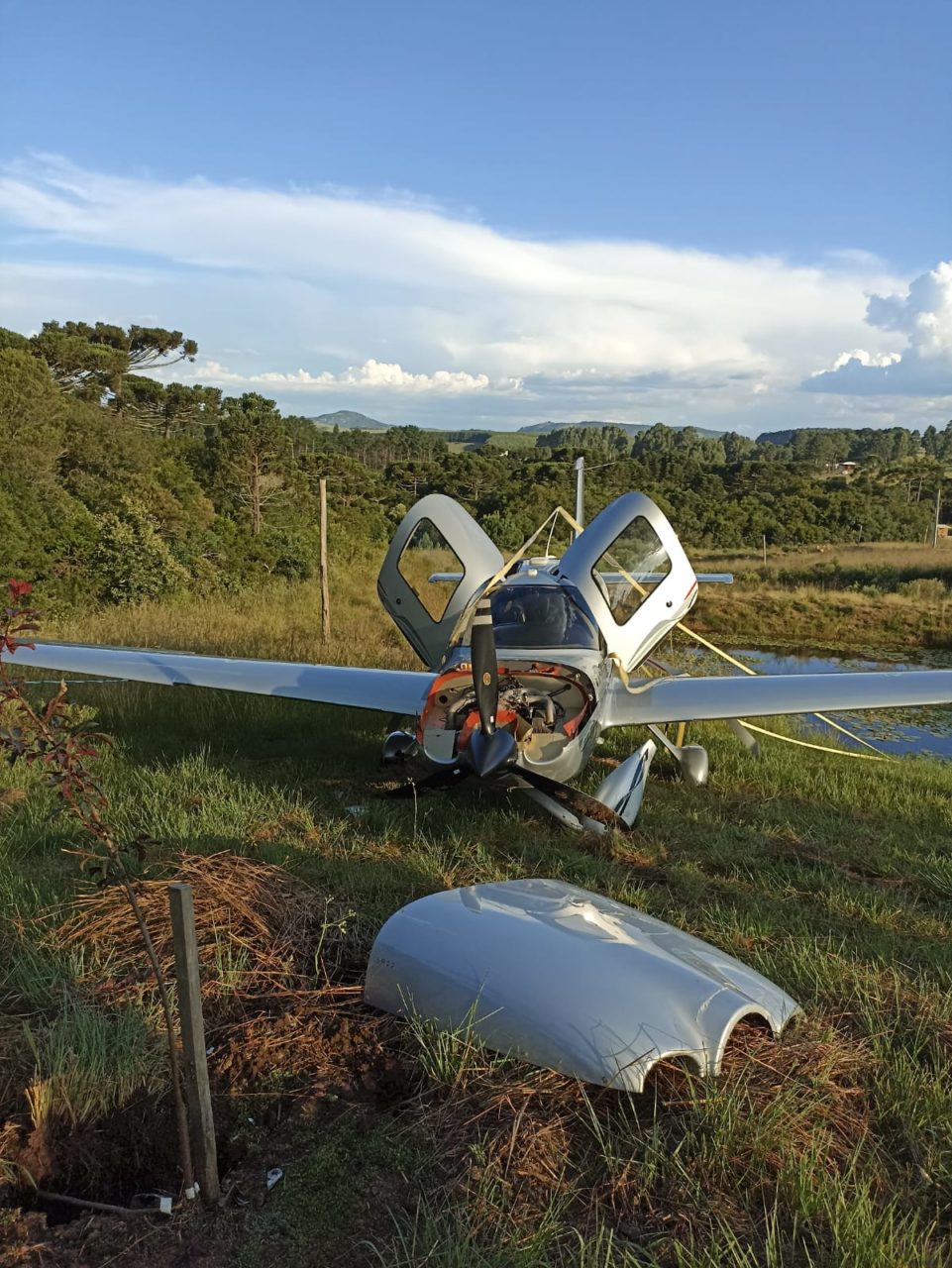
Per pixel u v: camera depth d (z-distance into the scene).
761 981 2.89
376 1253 1.91
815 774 6.85
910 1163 2.29
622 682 6.07
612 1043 2.43
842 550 41.09
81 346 42.59
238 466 29.28
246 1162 2.25
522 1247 1.92
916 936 3.81
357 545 24.33
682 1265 1.88
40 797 5.00
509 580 6.19
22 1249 1.92
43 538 14.54
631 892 4.14
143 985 2.96
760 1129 2.27
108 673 6.37
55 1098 2.30
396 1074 2.61
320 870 4.20
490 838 4.92
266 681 6.17
